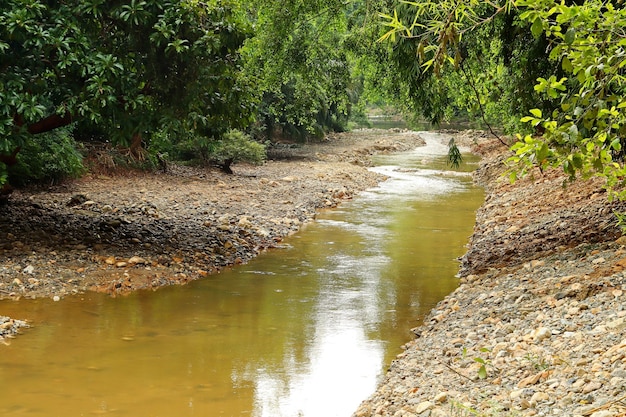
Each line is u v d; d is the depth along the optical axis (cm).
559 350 735
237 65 1388
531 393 634
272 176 2616
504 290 1072
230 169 2614
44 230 1465
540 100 1195
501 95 1509
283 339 1011
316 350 968
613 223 1278
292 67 1734
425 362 841
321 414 768
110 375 870
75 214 1653
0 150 1239
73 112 1225
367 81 1850
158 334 1021
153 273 1300
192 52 1277
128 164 2367
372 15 1580
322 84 1919
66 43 1185
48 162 1997
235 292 1241
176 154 2695
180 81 1330
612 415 516
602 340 714
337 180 2617
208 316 1106
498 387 689
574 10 441
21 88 1177
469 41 1236
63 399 797
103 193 1973
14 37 1159
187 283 1287
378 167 3244
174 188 2170
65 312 1093
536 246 1341
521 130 1514
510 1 515
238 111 1397
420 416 652
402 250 1585
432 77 1278
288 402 799
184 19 1257
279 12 1673
